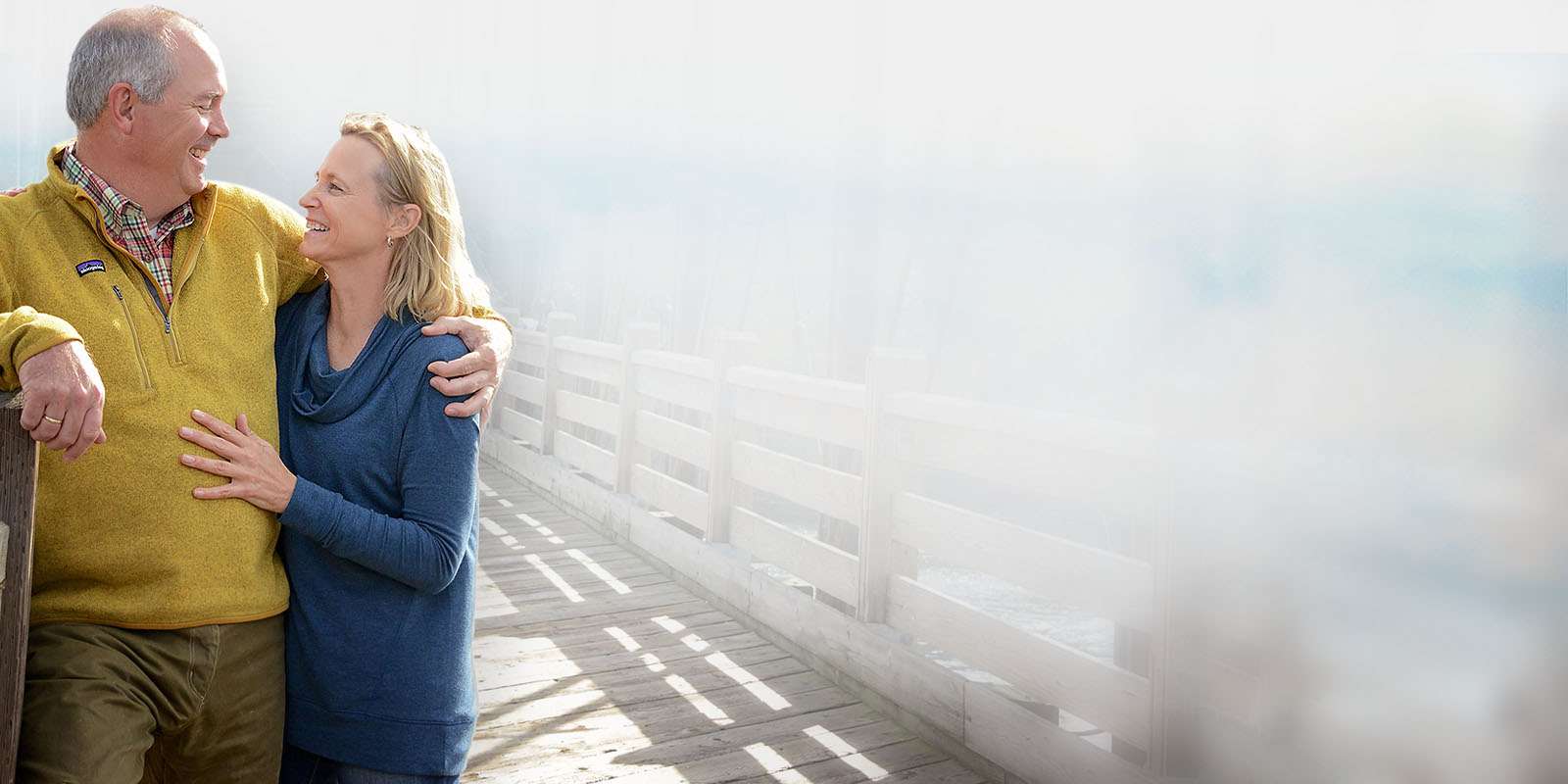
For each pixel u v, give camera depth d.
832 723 3.57
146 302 1.54
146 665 1.48
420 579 1.60
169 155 1.50
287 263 1.77
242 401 1.61
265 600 1.59
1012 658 3.16
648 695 3.79
